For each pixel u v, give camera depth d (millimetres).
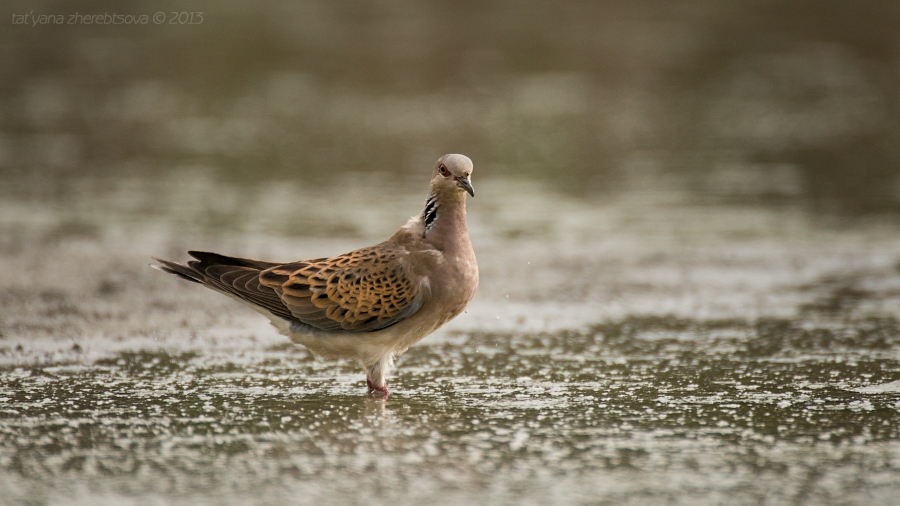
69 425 8180
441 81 28906
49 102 26641
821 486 6875
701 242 15695
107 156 21734
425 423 8336
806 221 16984
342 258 9734
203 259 9867
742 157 21688
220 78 29469
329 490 6785
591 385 9531
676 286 13547
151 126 24422
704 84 28781
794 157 21594
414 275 9484
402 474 7090
